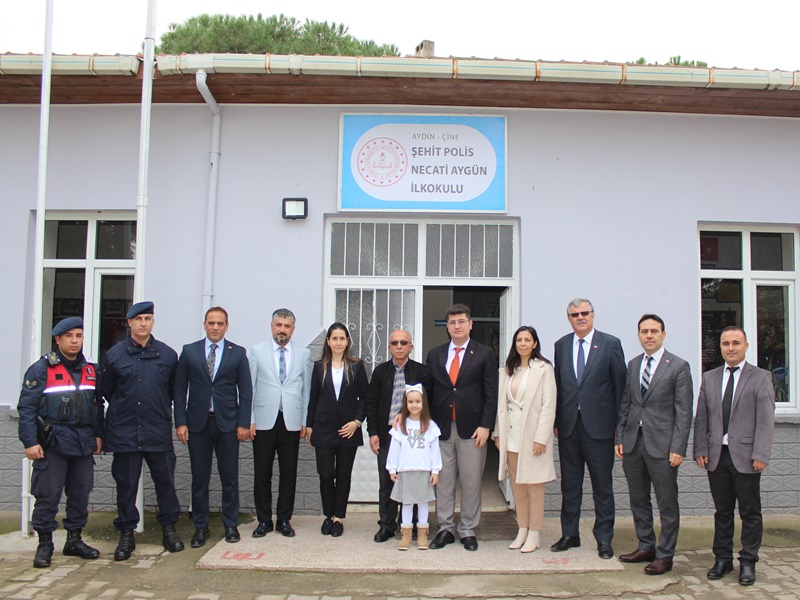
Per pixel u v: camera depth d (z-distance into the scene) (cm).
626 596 441
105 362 511
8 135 645
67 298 655
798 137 655
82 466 498
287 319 544
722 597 440
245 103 636
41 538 485
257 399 541
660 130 646
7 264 636
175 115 639
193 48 1463
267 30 1514
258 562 482
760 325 665
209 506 600
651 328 488
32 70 577
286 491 547
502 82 582
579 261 634
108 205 638
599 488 506
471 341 536
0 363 627
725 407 475
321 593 439
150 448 504
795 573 482
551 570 475
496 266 652
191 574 469
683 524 596
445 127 637
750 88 585
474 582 458
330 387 538
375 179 633
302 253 630
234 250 630
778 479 625
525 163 639
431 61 566
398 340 529
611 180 641
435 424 520
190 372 523
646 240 639
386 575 470
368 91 607
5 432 618
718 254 664
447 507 526
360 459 635
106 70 575
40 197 566
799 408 652
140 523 559
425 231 652
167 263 630
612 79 573
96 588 444
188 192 634
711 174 647
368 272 648
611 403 508
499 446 521
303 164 636
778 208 650
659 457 480
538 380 512
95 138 643
